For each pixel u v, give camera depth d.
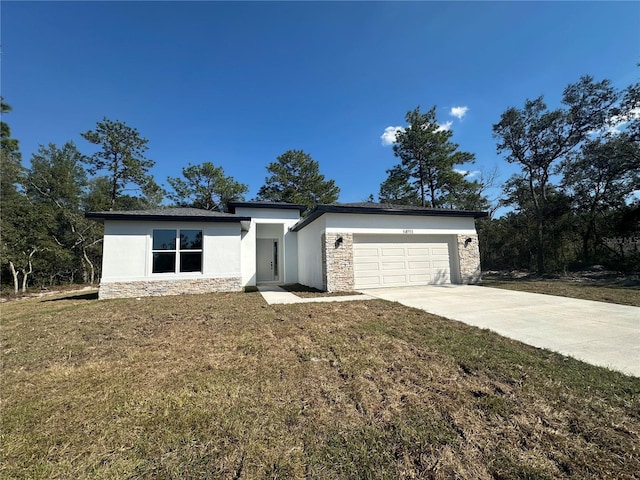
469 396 2.66
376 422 2.28
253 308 7.10
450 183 23.23
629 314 5.84
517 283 11.91
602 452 1.90
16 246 15.52
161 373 3.27
